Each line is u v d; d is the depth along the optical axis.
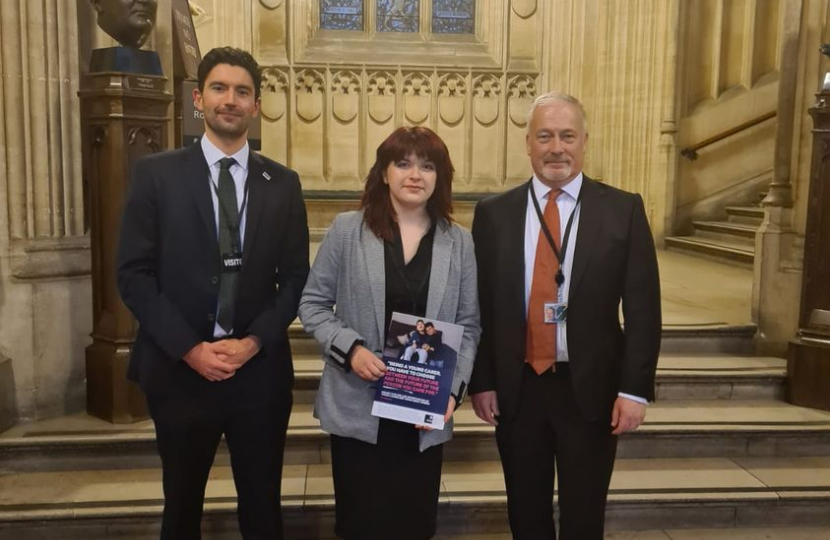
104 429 3.67
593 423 2.35
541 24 8.60
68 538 3.18
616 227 2.34
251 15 8.23
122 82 3.55
